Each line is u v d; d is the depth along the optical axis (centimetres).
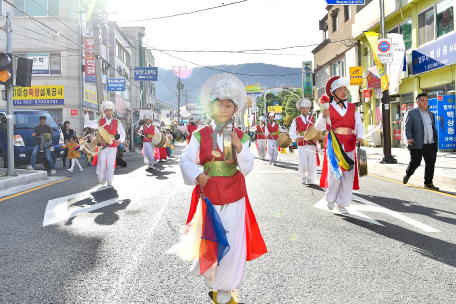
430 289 293
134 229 480
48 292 293
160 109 7550
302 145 859
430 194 709
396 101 1933
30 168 1142
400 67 1659
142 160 1772
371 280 312
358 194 719
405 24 1794
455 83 1429
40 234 461
